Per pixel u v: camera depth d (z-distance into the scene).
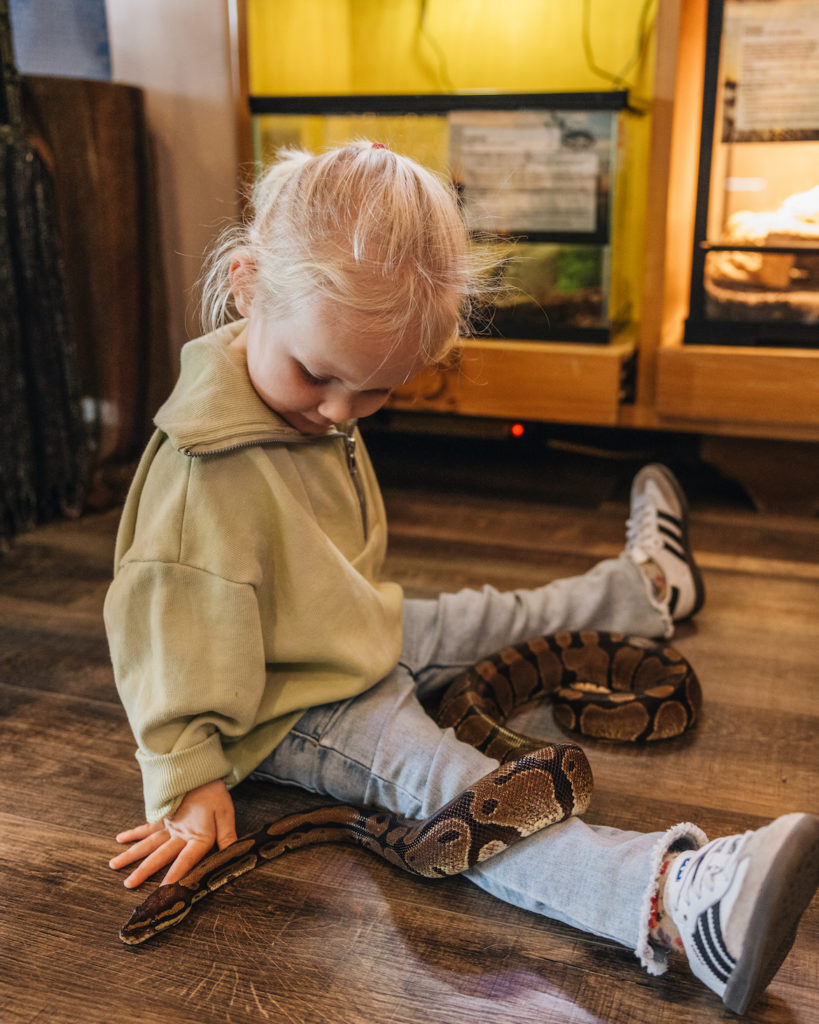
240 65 2.55
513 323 2.67
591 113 2.43
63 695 1.76
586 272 2.57
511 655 1.71
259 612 1.29
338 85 3.14
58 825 1.39
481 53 3.03
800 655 1.90
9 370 2.38
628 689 1.74
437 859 1.19
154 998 1.08
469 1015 1.05
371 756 1.34
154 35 2.57
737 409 2.51
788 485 2.69
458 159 2.57
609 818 1.39
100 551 2.44
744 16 2.37
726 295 2.54
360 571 1.45
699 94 2.61
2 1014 1.05
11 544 2.49
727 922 0.96
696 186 2.50
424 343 1.14
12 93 2.30
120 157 2.53
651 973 1.10
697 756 1.55
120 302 2.60
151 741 1.25
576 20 2.91
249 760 1.37
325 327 1.09
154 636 1.24
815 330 2.49
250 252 1.19
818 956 1.14
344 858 1.31
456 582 2.24
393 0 3.05
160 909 1.16
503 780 1.18
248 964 1.13
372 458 3.10
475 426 2.85
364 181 1.10
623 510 2.71
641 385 2.63
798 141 2.40
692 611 2.00
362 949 1.15
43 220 2.38
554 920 1.20
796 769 1.51
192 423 1.22
